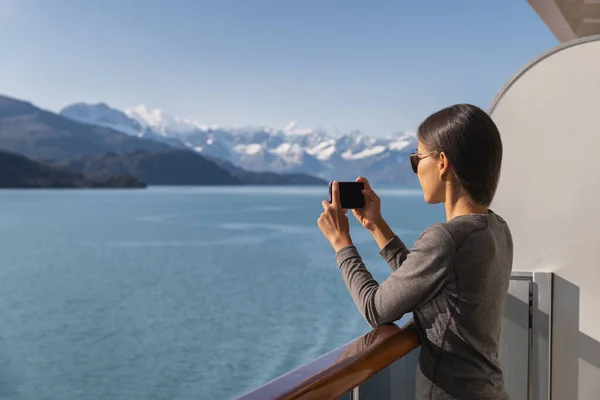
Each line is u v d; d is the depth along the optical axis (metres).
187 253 58.94
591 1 3.61
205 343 29.98
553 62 1.92
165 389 24.00
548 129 1.93
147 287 43.66
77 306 38.59
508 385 1.96
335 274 47.38
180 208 126.19
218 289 42.50
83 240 68.81
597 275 1.89
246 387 23.75
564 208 1.91
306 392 0.86
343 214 1.27
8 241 69.00
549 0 3.54
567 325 1.92
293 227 83.75
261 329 32.31
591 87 1.88
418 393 1.18
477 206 1.17
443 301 1.09
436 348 1.11
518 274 1.94
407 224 82.50
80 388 24.61
